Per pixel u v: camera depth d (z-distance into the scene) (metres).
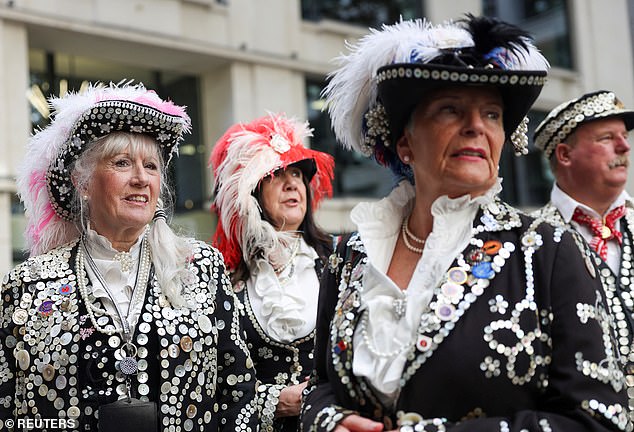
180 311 2.10
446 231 1.59
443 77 1.50
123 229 2.13
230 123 8.34
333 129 1.88
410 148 1.67
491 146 1.57
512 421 1.41
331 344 1.67
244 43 8.34
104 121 2.08
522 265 1.51
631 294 2.42
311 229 2.85
